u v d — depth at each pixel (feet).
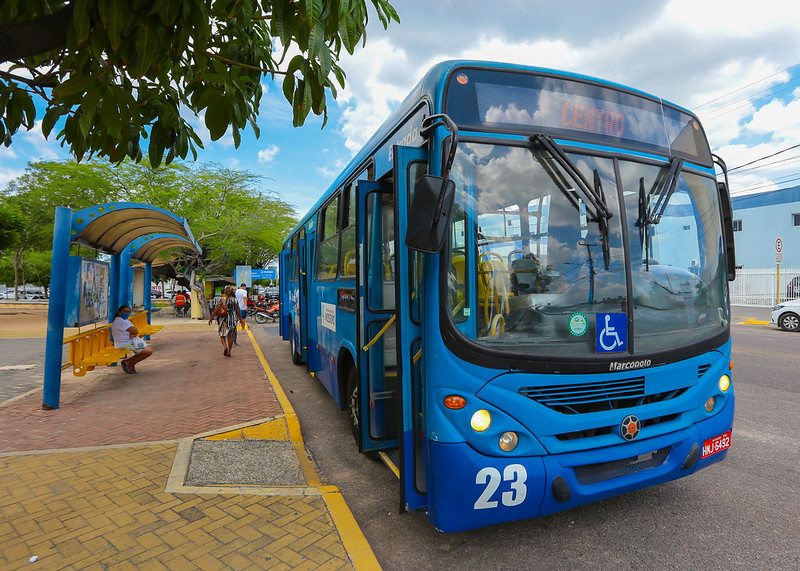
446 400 9.02
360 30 6.63
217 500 11.73
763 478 13.62
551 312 9.62
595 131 10.85
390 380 13.50
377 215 13.66
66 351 39.37
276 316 73.77
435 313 9.20
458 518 8.96
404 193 9.90
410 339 9.81
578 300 9.81
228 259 84.43
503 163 9.83
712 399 11.16
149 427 17.62
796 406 20.71
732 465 14.57
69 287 22.44
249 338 49.16
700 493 12.71
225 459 14.56
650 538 10.56
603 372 9.59
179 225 30.35
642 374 9.95
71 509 11.24
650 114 11.62
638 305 10.35
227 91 7.95
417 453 9.83
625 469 10.03
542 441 9.18
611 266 10.17
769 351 34.91
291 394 25.43
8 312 86.79
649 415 9.92
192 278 77.30
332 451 16.78
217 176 79.87
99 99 7.33
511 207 9.74
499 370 9.05
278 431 17.46
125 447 15.23
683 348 10.49
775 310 49.34
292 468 14.12
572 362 9.36
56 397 20.30
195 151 9.82
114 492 12.11
